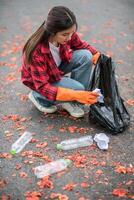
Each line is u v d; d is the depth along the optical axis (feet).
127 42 23.63
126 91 17.93
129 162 13.55
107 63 14.74
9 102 17.13
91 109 15.20
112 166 13.34
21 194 12.25
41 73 14.47
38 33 14.26
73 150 14.10
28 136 14.88
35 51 14.34
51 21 13.53
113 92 14.87
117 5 30.32
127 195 12.11
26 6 30.14
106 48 22.80
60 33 13.74
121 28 25.82
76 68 15.96
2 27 26.03
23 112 16.39
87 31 25.26
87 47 16.21
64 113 16.22
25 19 27.53
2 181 12.75
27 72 15.15
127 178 12.82
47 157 13.75
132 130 15.15
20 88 18.28
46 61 14.71
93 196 12.12
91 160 13.60
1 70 20.04
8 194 12.25
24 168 13.30
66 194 12.19
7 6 30.14
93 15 28.19
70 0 31.55
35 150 14.15
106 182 12.66
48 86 14.39
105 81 14.96
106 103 15.08
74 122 15.67
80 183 12.62
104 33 24.99
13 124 15.61
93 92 14.12
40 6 30.12
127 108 16.53
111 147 14.25
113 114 14.87
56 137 14.80
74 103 15.83
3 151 14.15
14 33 25.07
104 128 15.21
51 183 12.57
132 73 19.69
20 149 14.17
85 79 16.07
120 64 20.66
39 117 16.01
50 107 16.12
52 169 13.19
